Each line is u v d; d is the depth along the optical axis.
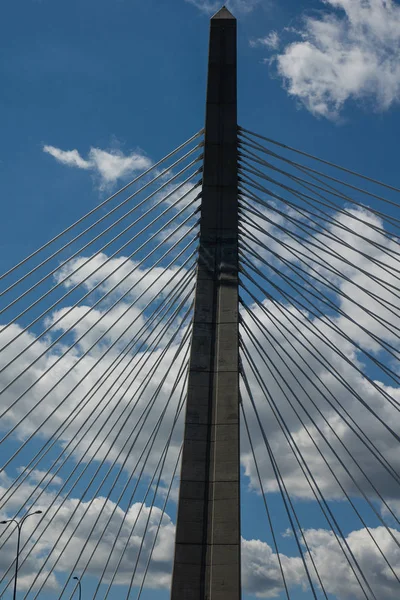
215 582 24.45
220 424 26.77
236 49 31.69
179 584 24.55
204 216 30.38
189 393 27.34
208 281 29.34
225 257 29.75
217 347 28.14
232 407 27.02
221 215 30.41
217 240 30.05
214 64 31.61
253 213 30.80
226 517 25.36
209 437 26.64
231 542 25.00
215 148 31.00
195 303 28.94
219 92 31.44
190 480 25.95
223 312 28.72
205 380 27.56
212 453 26.38
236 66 31.58
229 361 27.83
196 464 26.19
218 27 31.88
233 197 30.61
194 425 26.80
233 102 31.33
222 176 30.80
